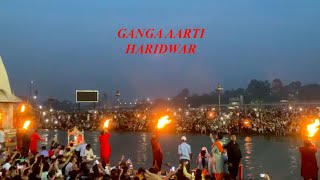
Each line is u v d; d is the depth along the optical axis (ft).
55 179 48.75
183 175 49.60
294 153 128.16
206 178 48.80
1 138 100.42
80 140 92.68
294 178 82.53
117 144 164.66
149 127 253.44
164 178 51.37
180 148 59.31
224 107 483.10
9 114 128.67
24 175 48.98
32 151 80.59
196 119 247.09
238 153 51.80
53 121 298.35
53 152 70.79
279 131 203.82
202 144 163.63
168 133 233.14
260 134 209.26
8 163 56.54
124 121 264.93
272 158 116.06
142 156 120.98
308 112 255.50
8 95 129.39
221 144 54.13
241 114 248.11
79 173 48.78
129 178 45.06
